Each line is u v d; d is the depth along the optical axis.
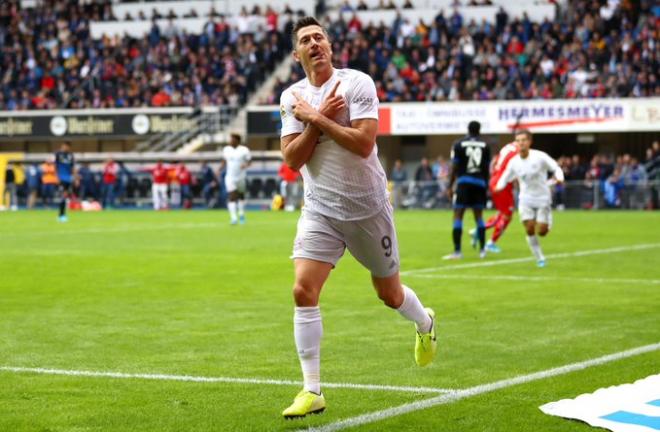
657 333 10.90
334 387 8.30
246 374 8.87
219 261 19.52
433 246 23.16
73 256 20.75
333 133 7.30
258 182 46.97
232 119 48.59
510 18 49.66
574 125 43.09
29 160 48.25
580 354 9.64
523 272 17.41
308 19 7.63
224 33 51.88
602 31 46.53
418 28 49.06
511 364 9.19
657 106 42.19
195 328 11.42
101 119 49.78
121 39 53.56
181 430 6.97
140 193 48.09
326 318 12.09
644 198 41.34
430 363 9.24
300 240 7.61
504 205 21.38
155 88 50.72
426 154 48.12
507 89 44.69
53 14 55.91
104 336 10.89
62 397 7.98
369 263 7.85
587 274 17.03
